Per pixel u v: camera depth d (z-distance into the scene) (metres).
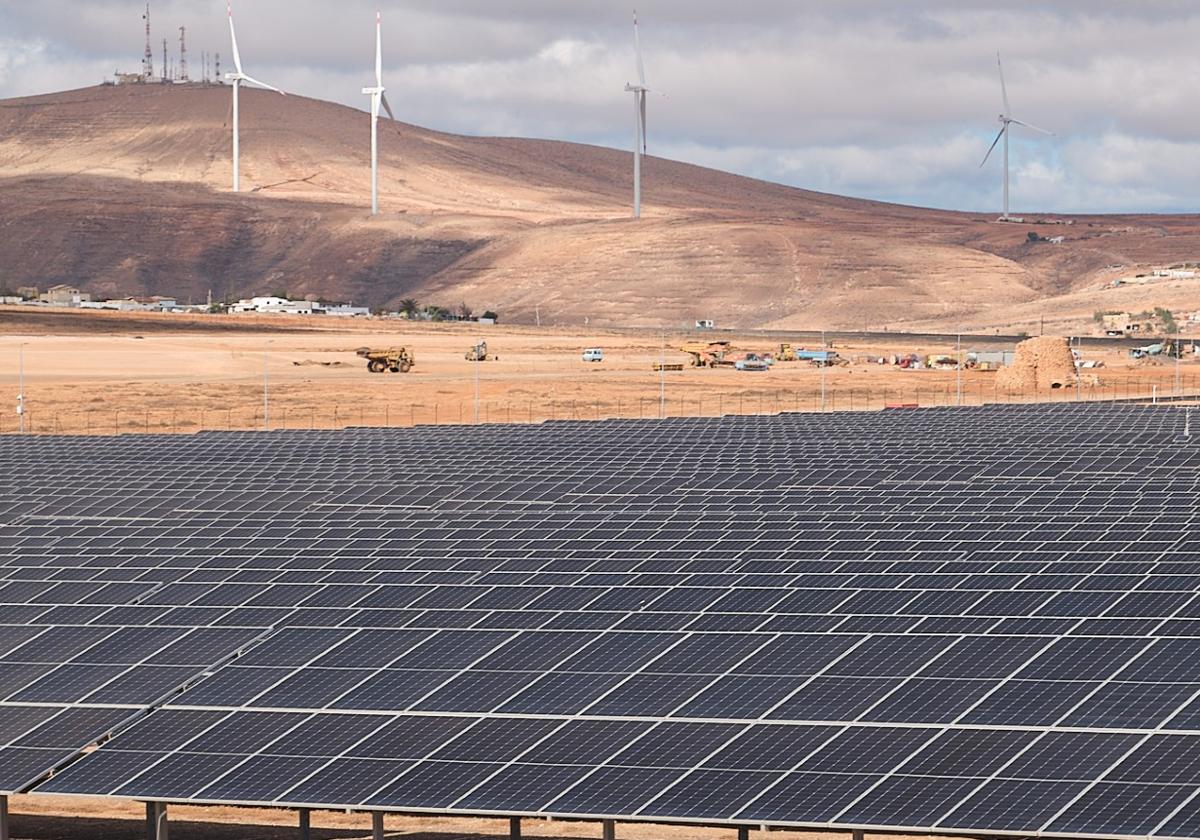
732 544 68.56
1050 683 45.75
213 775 44.81
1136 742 41.69
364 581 61.94
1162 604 53.31
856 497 91.81
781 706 45.91
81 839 56.25
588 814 41.28
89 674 52.19
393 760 44.69
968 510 83.88
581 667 49.78
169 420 198.88
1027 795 39.88
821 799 40.75
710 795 41.47
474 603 58.12
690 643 50.94
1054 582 57.44
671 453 128.00
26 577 65.75
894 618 52.94
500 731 45.81
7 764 46.44
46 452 133.62
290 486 104.31
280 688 50.03
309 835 53.91
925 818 39.50
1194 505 83.06
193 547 70.81
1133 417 167.38
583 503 94.44
